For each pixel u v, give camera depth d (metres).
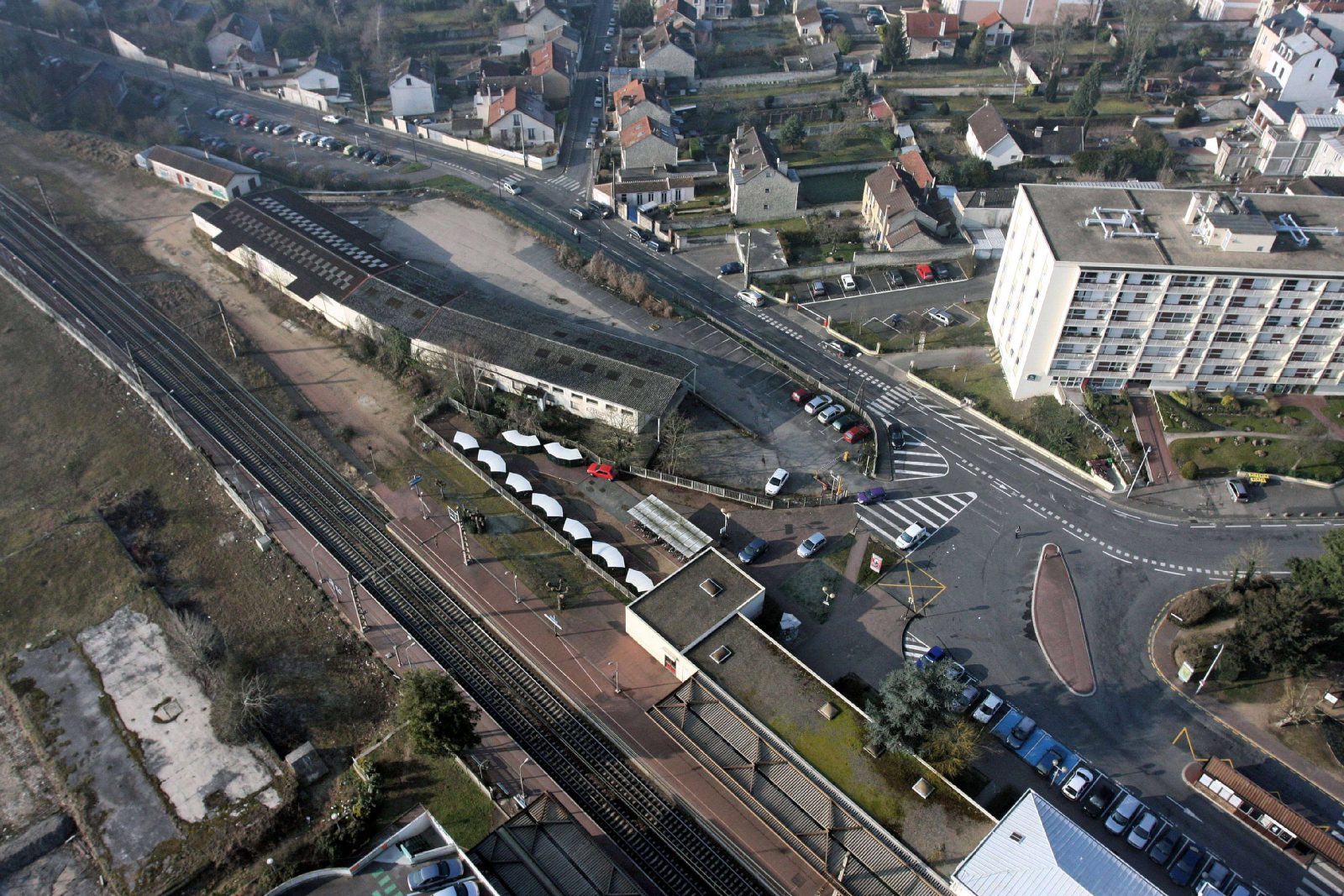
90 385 125.19
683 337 132.75
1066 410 116.12
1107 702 86.81
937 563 100.06
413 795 80.06
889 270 146.25
